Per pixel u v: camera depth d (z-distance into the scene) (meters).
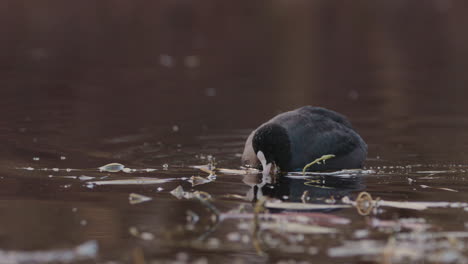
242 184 9.72
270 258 6.42
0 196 8.62
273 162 10.71
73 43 26.41
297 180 10.09
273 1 36.06
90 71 21.56
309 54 25.53
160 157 11.53
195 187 9.41
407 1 36.88
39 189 9.07
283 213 8.00
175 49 25.88
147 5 33.62
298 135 11.13
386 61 24.36
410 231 7.29
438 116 15.55
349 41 28.27
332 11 34.59
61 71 21.36
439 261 6.40
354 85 19.89
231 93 18.44
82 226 7.36
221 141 12.99
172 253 6.52
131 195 8.71
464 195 8.98
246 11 34.12
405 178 10.13
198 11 33.41
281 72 22.05
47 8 32.59
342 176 10.40
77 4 33.28
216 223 7.55
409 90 19.11
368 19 33.28
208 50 25.89
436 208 8.25
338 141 11.25
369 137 13.40
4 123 14.09
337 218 7.78
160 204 8.39
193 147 12.40
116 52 25.09
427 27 31.53
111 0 33.81
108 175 10.06
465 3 36.84
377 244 6.82
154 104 16.77
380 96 18.22
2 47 25.03
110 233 7.11
